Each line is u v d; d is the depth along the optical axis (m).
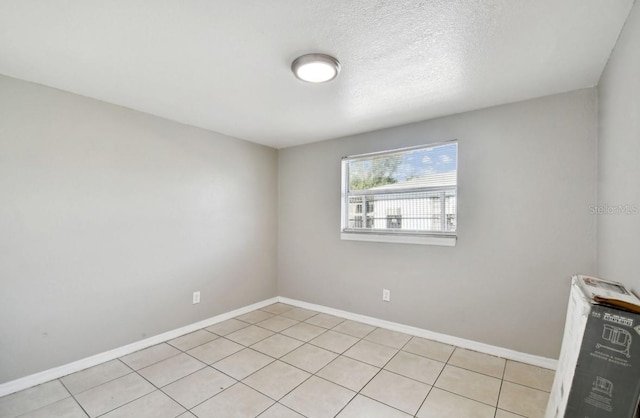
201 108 2.72
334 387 2.15
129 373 2.34
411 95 2.41
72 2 1.37
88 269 2.46
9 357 2.08
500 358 2.56
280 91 2.35
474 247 2.71
